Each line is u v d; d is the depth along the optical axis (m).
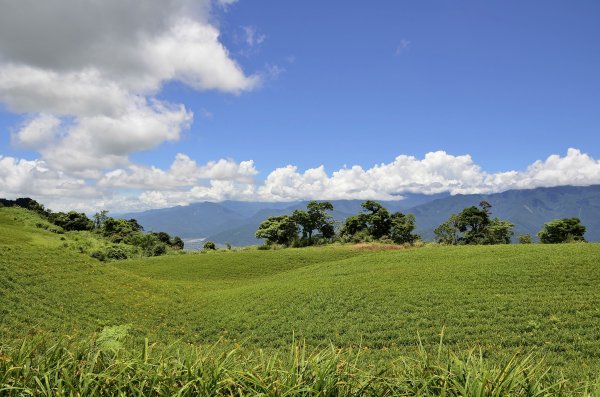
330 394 4.61
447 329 25.98
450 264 46.06
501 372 4.54
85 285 39.75
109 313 33.22
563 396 4.87
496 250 53.75
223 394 4.68
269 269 72.44
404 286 36.78
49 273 40.22
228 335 30.33
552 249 48.62
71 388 4.54
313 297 36.28
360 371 5.10
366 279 42.12
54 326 26.86
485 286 34.53
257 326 31.34
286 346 26.42
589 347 20.95
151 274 70.19
